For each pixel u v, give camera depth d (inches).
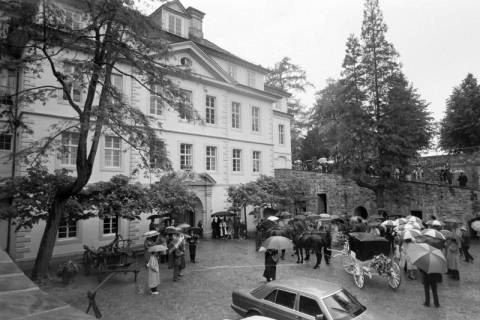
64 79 527.5
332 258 653.9
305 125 1808.6
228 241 916.6
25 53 588.4
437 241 482.9
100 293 431.8
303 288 284.7
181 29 1090.1
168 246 538.3
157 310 366.9
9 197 515.2
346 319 253.3
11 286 165.0
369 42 1016.9
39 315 119.6
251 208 1189.7
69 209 552.7
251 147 1200.2
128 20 497.0
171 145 945.5
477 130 1238.9
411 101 962.7
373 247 455.2
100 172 782.5
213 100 1093.1
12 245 651.5
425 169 1147.3
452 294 424.2
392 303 388.8
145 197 640.4
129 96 860.6
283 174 1305.4
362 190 1103.6
